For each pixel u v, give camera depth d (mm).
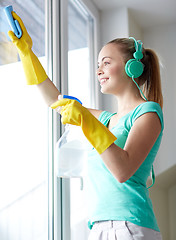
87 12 2549
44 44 1855
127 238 1114
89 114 1052
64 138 1179
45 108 1785
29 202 1598
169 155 2883
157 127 1179
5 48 1461
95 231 1198
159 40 3109
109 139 1026
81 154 1171
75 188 2107
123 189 1170
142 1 2682
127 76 1329
